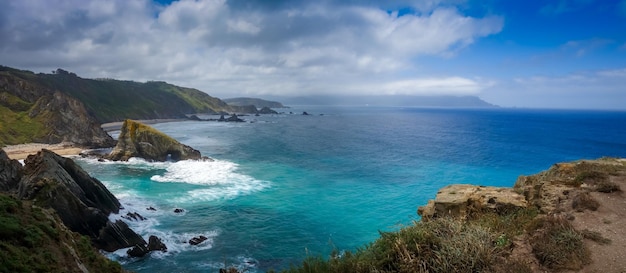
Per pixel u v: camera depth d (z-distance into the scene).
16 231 9.78
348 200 39.19
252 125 158.25
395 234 10.83
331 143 92.50
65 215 25.27
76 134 90.25
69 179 30.17
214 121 185.88
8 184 31.62
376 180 49.25
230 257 24.95
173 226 30.45
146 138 63.75
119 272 12.77
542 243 9.66
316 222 32.22
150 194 40.34
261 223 31.69
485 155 72.06
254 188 44.00
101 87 183.50
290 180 48.88
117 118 161.62
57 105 94.38
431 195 41.59
